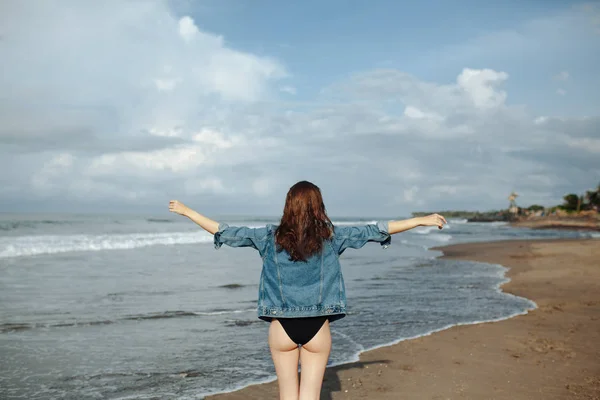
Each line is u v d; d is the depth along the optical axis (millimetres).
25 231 29219
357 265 16734
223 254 19688
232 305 8922
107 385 4652
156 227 39000
